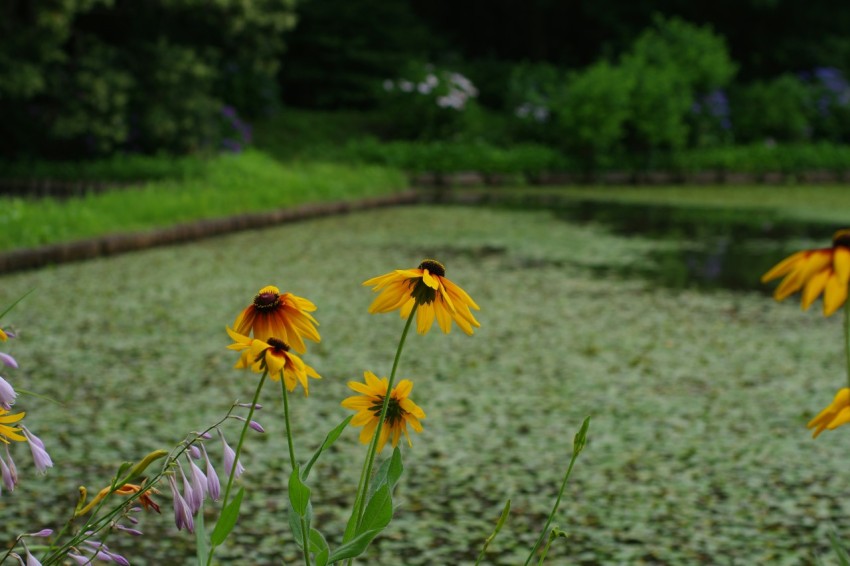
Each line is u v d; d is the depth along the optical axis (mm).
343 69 26375
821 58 31219
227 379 5551
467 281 8961
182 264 9320
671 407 5211
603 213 15523
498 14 32281
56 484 3895
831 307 1775
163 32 18828
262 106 23719
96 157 18297
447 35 31125
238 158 16844
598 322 7359
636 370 5984
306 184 15266
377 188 16812
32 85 16016
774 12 30938
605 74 23547
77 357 5926
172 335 6539
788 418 5035
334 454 4379
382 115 25188
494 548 3434
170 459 1741
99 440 4453
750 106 27234
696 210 16391
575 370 5969
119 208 11414
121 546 3398
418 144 22516
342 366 5965
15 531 3434
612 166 23547
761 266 10156
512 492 3973
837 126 28172
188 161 16656
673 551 3434
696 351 6492
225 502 1715
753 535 3572
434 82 24000
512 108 26219
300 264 9516
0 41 16344
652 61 26031
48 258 9031
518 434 4715
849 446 4594
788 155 25094
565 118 23438
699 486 4066
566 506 3836
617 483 4094
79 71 17078
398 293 1816
